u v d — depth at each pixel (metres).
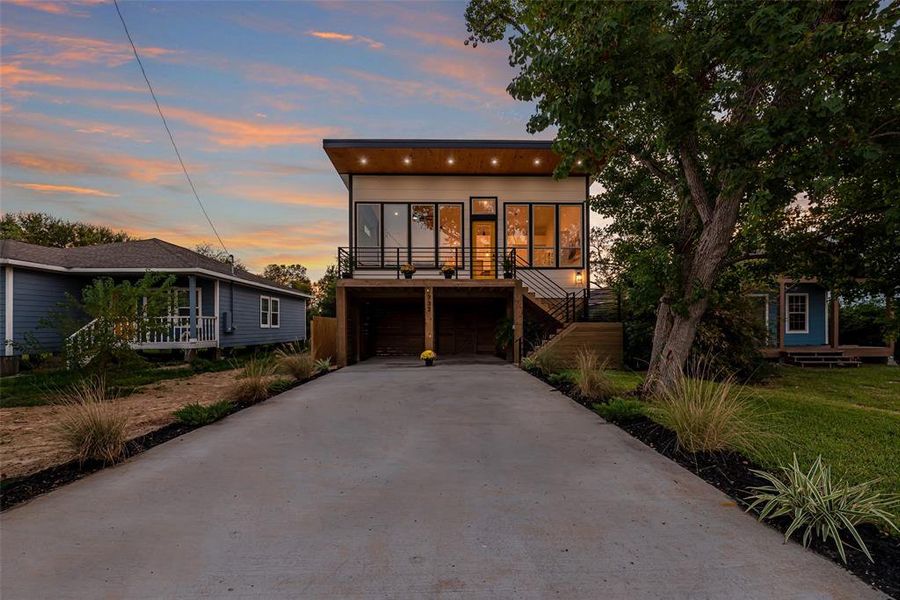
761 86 4.49
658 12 4.37
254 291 17.11
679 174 7.40
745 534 2.30
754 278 7.22
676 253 6.58
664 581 1.89
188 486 3.02
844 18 4.00
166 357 13.48
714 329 8.84
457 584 1.88
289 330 21.03
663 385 5.69
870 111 3.91
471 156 11.81
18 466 3.59
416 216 13.25
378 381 8.07
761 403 6.05
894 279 5.66
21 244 12.89
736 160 4.50
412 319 15.27
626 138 6.39
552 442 4.06
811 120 3.90
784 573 1.95
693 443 3.67
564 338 10.48
